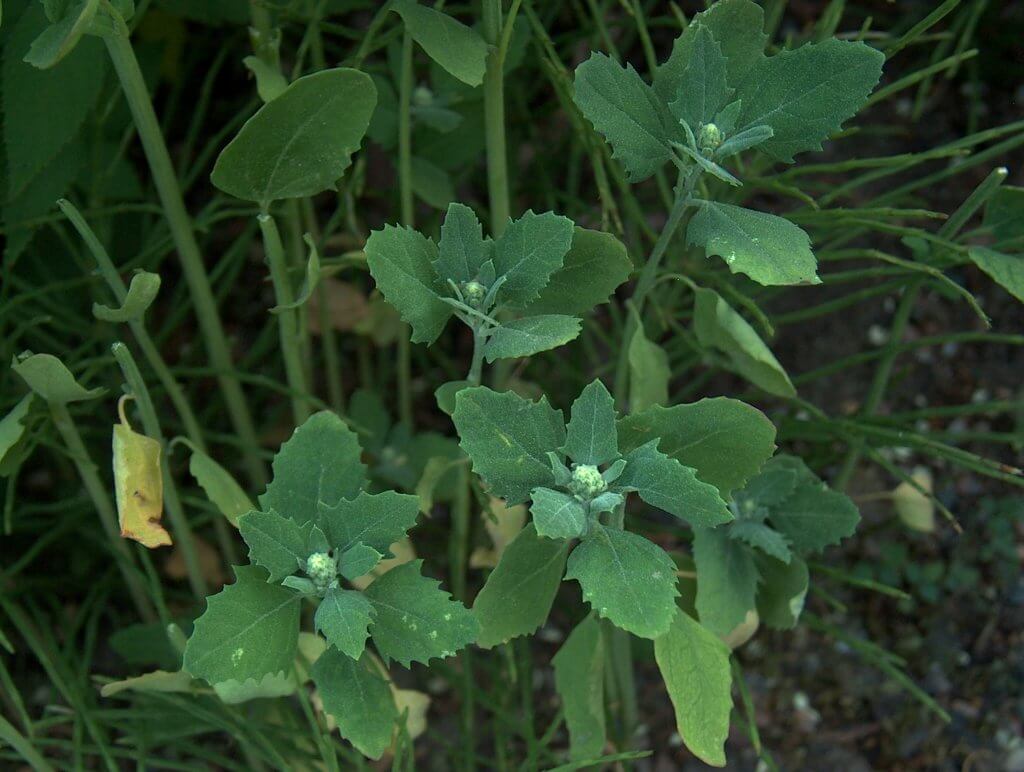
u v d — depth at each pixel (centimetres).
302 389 45
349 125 36
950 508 55
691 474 32
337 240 51
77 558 51
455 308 35
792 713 52
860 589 54
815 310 50
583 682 39
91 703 46
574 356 54
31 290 47
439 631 34
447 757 51
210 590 51
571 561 33
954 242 42
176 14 49
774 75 35
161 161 40
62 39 34
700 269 48
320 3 45
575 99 34
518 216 57
